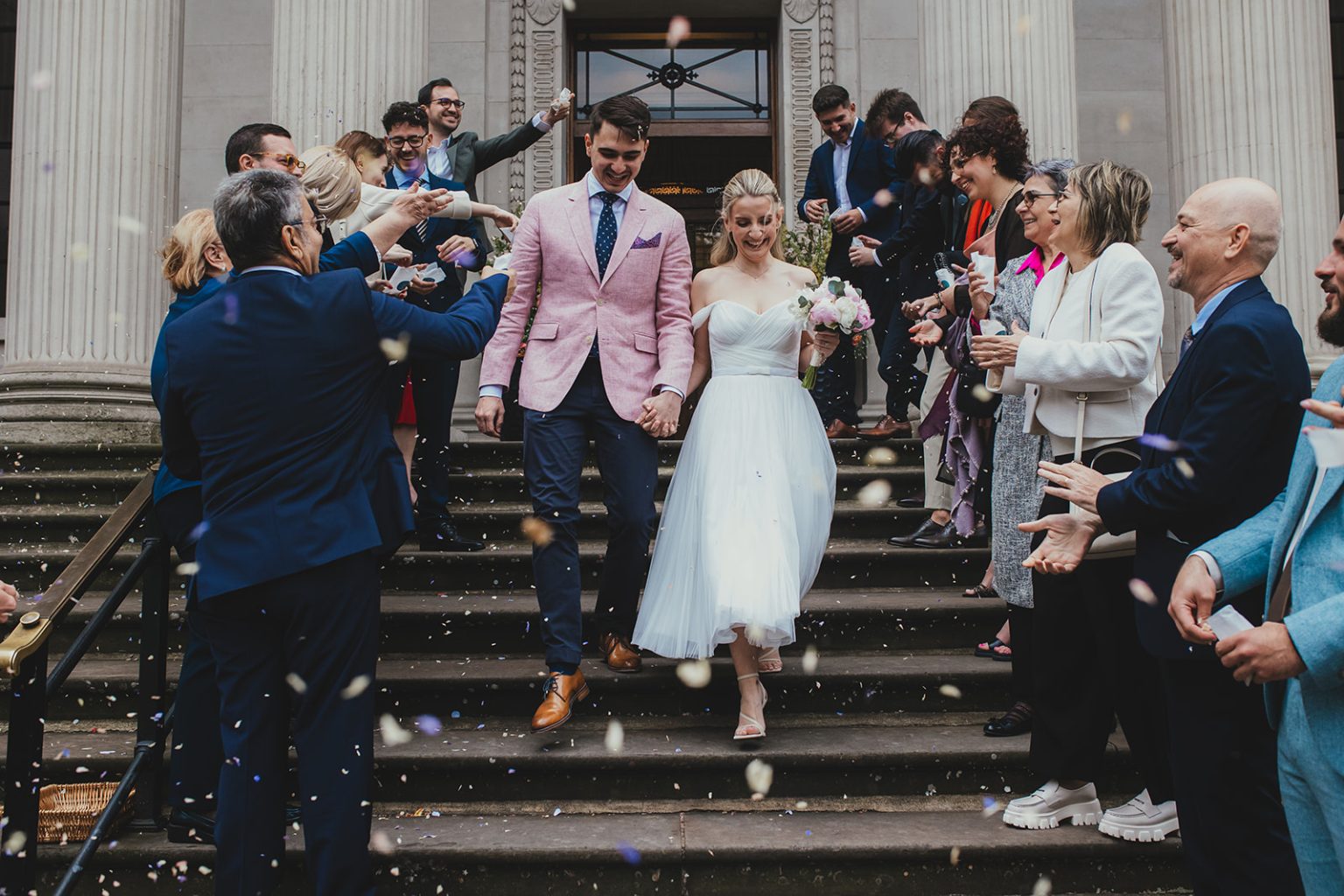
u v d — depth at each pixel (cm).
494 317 297
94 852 287
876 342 647
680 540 359
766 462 350
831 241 657
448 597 466
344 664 262
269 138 346
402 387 449
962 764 340
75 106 661
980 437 445
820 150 683
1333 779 183
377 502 273
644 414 363
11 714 262
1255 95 645
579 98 938
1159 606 243
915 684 387
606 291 377
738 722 369
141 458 590
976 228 436
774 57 933
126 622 439
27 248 658
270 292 262
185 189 900
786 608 325
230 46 912
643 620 361
